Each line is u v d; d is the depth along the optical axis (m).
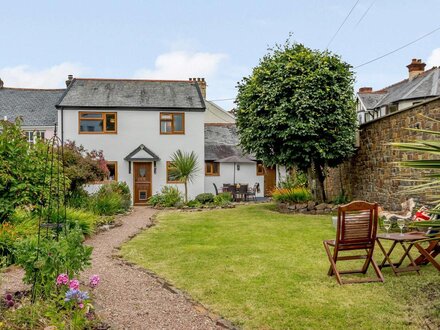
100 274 5.73
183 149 19.41
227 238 8.72
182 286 5.21
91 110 18.72
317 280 5.34
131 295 4.79
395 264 5.98
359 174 13.94
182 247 7.77
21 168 7.29
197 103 19.72
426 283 5.05
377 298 4.58
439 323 3.82
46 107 22.55
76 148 14.33
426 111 9.52
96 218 10.63
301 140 12.68
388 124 11.59
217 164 24.12
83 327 3.46
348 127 12.80
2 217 7.14
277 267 6.05
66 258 4.18
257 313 4.22
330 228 9.84
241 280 5.39
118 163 18.97
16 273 5.46
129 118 19.06
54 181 7.79
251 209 14.97
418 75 21.52
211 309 4.37
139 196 19.12
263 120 12.73
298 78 12.36
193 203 17.25
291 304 4.45
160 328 3.83
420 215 7.82
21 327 3.36
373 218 5.40
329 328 3.82
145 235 9.35
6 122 7.65
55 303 3.71
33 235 6.22
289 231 9.50
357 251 7.15
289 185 17.00
